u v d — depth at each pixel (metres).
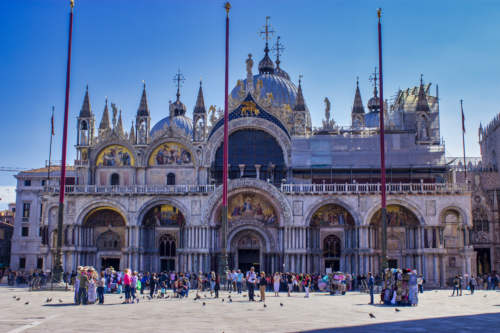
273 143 86.94
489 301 48.66
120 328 27.30
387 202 79.81
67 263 81.81
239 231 82.56
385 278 44.88
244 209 82.69
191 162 86.50
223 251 61.97
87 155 87.56
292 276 69.50
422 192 79.19
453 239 88.75
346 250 81.31
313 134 89.38
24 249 110.50
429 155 85.19
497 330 26.77
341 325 28.73
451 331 26.36
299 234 79.56
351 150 85.88
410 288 42.62
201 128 88.50
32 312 35.16
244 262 83.50
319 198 80.25
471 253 78.06
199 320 31.09
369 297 53.62
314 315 34.22
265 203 82.69
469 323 29.78
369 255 78.56
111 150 87.62
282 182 82.25
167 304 42.69
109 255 84.56
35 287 61.62
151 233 84.56
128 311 36.28
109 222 85.25
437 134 99.75
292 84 109.81
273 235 81.75
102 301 42.59
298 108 88.94
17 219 111.56
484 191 95.69
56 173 112.19
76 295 42.69
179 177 86.38
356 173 86.38
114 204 82.56
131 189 83.06
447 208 79.12
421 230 78.88
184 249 80.75
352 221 82.12
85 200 83.00
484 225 95.12
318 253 81.75
